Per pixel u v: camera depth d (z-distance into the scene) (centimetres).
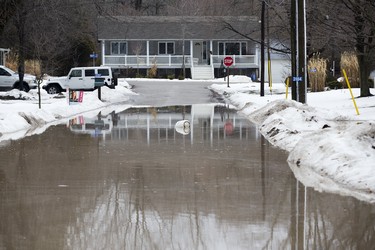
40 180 2417
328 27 4962
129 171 2611
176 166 2733
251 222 1769
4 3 6384
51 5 6888
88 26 11138
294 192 2164
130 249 1521
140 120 5031
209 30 13775
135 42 14038
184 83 11831
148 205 1991
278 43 9450
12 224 1756
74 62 11288
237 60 13850
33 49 7806
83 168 2684
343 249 1508
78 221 1791
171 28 13900
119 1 9588
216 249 1513
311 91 8644
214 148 3303
